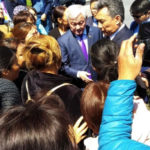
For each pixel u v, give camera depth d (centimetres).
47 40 211
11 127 78
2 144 75
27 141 75
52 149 77
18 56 277
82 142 189
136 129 133
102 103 147
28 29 330
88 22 465
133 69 91
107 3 299
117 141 86
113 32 308
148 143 134
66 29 440
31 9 527
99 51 211
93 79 338
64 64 335
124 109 90
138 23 382
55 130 79
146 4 362
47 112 84
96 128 153
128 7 834
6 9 595
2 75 232
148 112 142
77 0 645
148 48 288
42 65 209
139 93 187
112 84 93
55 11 434
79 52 333
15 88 221
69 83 206
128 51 92
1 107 210
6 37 316
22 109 86
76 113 191
